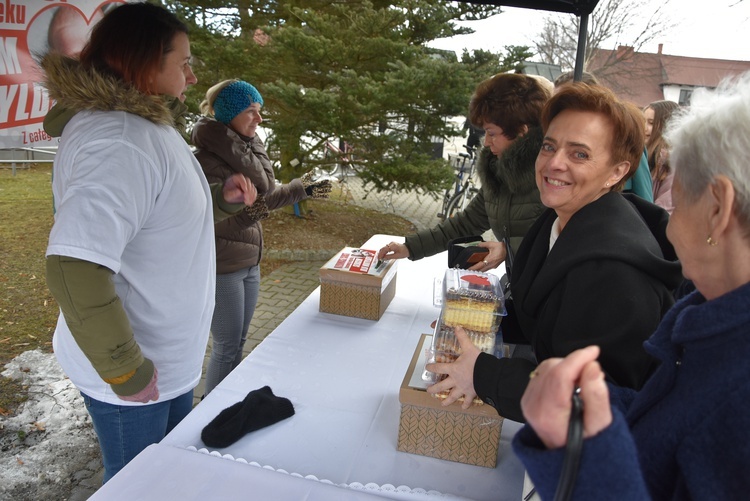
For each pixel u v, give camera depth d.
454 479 1.15
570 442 0.48
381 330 1.83
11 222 6.00
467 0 2.70
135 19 1.20
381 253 2.03
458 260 1.81
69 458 2.37
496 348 1.22
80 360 1.29
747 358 0.53
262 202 2.12
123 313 1.13
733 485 0.51
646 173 1.92
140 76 1.21
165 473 1.01
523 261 1.31
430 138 6.11
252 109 2.24
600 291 0.92
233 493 0.97
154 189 1.18
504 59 5.95
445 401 1.11
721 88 0.62
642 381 0.92
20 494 2.16
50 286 1.08
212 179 2.10
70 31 2.69
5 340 3.38
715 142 0.56
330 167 6.23
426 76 5.21
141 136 1.16
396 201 8.39
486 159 1.78
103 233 1.07
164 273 1.27
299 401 1.39
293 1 5.59
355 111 5.46
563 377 0.50
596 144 1.02
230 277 2.13
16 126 2.57
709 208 0.58
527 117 1.61
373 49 5.39
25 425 2.57
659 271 0.92
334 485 1.02
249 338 3.66
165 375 1.34
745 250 0.57
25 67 2.53
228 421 1.24
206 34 5.29
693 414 0.55
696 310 0.57
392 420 1.34
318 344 1.71
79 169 1.10
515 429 1.32
